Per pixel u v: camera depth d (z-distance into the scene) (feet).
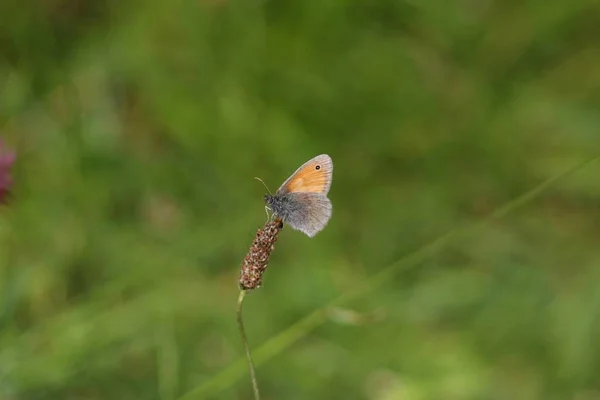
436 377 3.97
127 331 3.90
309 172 3.63
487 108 4.09
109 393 3.87
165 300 3.93
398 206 4.06
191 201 4.03
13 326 3.85
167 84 4.04
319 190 3.63
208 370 3.92
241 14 4.05
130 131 4.04
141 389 3.88
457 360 3.98
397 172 4.08
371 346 3.97
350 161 4.06
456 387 3.96
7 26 4.01
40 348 3.85
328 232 4.03
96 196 3.99
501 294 4.02
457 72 4.10
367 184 4.07
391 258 4.03
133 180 4.02
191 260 3.98
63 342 3.86
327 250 4.02
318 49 4.07
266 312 3.96
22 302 3.89
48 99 4.01
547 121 4.08
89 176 4.00
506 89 4.10
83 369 3.86
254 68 4.05
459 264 4.04
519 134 4.09
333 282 3.99
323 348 3.96
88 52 4.04
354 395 3.95
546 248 4.05
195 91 4.04
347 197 4.05
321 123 4.06
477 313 4.01
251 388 3.92
